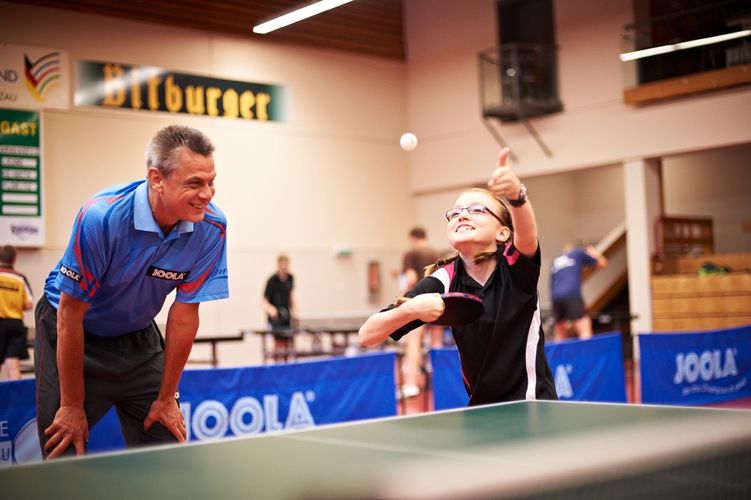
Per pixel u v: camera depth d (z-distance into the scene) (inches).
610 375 242.5
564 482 46.0
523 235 83.7
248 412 172.9
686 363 264.8
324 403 186.2
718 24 372.2
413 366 294.5
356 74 490.6
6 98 366.9
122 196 91.0
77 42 386.3
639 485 49.1
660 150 407.2
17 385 144.6
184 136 86.9
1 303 263.3
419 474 46.8
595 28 429.7
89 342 99.0
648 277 413.1
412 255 322.3
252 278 440.8
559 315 389.7
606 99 426.3
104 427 154.2
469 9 482.0
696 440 56.9
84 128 387.5
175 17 416.8
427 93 504.4
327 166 474.6
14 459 143.9
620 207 586.9
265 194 448.8
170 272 94.5
